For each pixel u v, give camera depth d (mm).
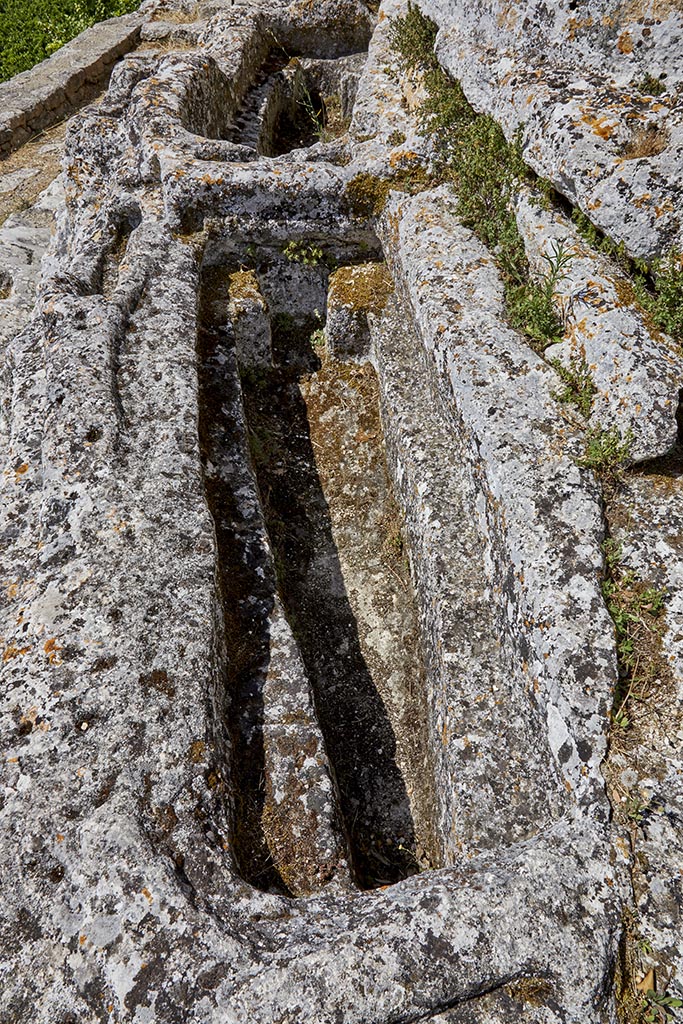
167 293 3770
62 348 3270
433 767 2771
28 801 2027
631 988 1785
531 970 1756
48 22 10281
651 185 2906
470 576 2824
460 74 4246
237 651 2688
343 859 2227
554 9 3520
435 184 4297
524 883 1866
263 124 6480
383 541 3770
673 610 2314
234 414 3572
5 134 7891
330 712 3184
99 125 4996
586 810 2021
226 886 1938
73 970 1787
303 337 4746
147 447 2934
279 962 1757
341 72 7492
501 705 2486
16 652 2311
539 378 2902
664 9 3166
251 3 7555
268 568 2961
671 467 2699
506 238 3518
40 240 6199
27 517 2768
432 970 1737
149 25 9570
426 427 3473
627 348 2734
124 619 2355
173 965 1765
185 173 4301
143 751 2102
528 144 3420
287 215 4383
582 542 2410
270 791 2355
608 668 2168
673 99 3098
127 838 1947
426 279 3527
